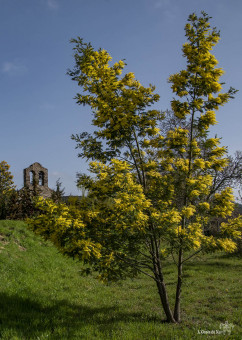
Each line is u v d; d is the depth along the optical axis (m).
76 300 8.69
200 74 7.01
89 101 7.43
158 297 9.51
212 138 7.14
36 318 6.40
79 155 7.48
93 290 10.09
